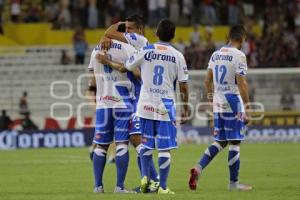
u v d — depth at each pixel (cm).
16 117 9112
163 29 3794
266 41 10438
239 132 4056
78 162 6150
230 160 4075
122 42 3906
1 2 10969
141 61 3791
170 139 3778
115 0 11050
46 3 11244
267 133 8644
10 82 9881
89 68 3972
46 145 8306
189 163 5938
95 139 3928
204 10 11262
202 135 8488
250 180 4669
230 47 4053
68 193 3909
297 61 10356
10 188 4291
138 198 3503
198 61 9756
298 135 8675
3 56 10469
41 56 10569
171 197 3556
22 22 11094
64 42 10981
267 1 11438
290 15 11050
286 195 3747
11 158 6669
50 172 5300
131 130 3906
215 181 4631
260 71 8950
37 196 3697
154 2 10894
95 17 10981
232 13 11300
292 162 5975
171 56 3781
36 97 9694
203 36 11156
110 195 3659
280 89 9056
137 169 5416
